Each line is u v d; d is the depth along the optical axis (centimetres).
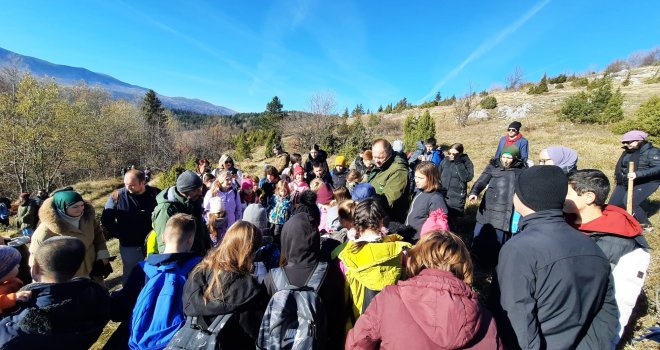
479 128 2352
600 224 190
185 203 317
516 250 158
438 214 279
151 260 212
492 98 3031
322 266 208
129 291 224
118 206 359
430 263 153
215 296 181
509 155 369
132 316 201
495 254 398
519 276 154
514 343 152
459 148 505
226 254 191
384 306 148
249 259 195
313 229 209
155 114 4888
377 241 213
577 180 193
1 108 2167
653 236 450
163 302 201
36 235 282
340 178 584
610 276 159
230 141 4362
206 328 184
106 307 199
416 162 777
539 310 154
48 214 281
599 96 1958
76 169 3141
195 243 320
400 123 3409
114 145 3497
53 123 2383
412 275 161
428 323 127
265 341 177
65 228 290
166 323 198
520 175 174
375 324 150
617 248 187
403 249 230
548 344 153
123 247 366
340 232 304
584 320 152
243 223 204
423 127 1895
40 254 181
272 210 445
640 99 2300
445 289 131
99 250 323
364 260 203
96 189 2422
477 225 420
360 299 215
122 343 225
